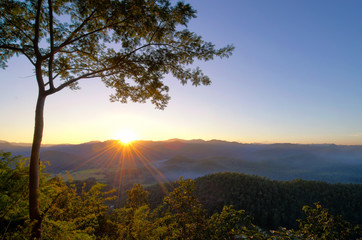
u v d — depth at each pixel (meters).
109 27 5.02
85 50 5.59
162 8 4.60
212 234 3.69
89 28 5.17
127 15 4.50
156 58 5.27
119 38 5.39
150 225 5.16
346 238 3.02
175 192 4.25
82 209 5.15
